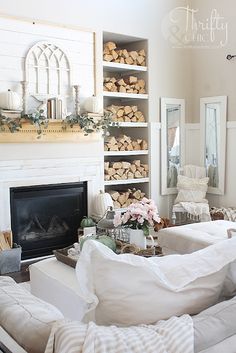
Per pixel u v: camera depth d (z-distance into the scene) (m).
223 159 5.15
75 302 2.15
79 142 4.46
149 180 5.24
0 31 3.87
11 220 4.06
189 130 5.58
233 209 4.90
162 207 5.38
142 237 2.86
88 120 4.32
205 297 1.29
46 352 0.98
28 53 4.05
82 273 1.25
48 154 4.23
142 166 5.21
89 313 1.51
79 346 0.92
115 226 2.98
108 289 1.21
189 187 5.16
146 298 1.21
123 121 5.00
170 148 5.41
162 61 5.25
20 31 4.00
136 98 5.18
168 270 1.29
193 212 4.85
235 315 1.16
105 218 3.23
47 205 4.37
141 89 5.14
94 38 4.54
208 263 1.33
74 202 4.56
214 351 1.04
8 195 4.00
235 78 4.97
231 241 1.45
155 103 5.22
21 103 4.00
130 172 5.08
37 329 1.09
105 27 4.64
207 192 5.41
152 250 2.78
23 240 4.21
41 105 4.14
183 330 1.03
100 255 1.23
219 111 5.18
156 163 5.28
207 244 3.04
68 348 0.92
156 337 0.99
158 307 1.21
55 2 4.22
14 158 4.00
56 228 4.49
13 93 3.82
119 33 4.77
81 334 0.96
